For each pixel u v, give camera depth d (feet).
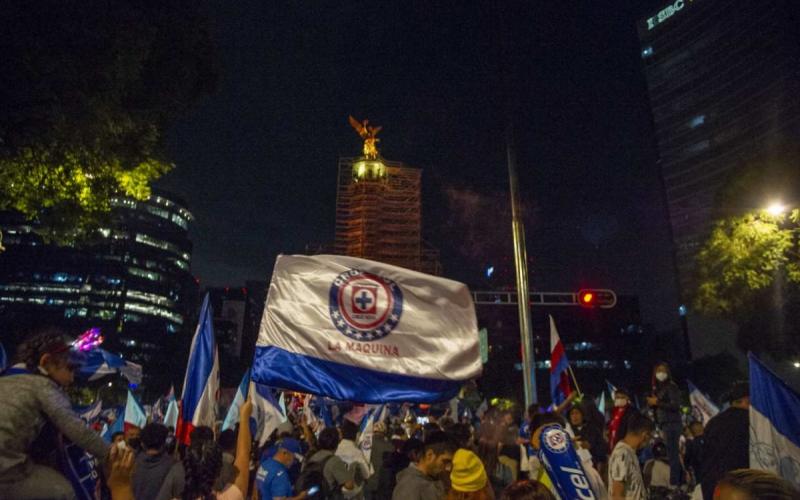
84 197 34.81
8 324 379.14
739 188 84.94
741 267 82.17
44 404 9.02
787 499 6.07
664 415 28.68
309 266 15.70
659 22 320.70
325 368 14.65
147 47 32.04
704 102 288.10
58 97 29.14
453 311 15.80
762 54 257.96
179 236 459.73
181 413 18.38
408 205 309.63
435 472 14.07
